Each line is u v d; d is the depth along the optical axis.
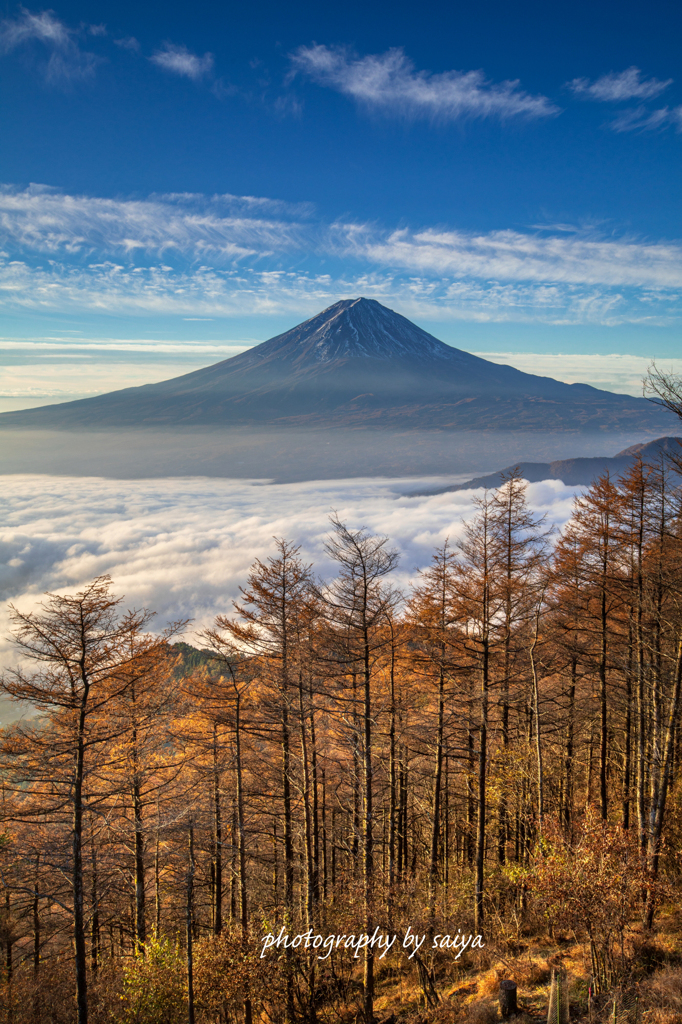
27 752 10.78
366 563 12.00
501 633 14.77
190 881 12.95
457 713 16.09
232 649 15.23
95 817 11.80
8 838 12.49
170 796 15.23
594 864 9.14
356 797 17.56
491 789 16.12
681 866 12.30
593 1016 8.27
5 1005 12.48
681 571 12.71
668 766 12.18
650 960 9.49
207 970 11.93
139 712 13.80
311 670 13.34
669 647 14.62
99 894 12.58
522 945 11.98
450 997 10.94
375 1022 10.97
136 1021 11.38
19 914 16.22
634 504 14.28
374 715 12.70
